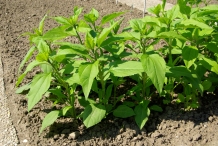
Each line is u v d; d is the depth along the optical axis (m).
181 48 1.30
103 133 1.29
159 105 1.40
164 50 1.46
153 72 1.13
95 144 1.25
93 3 2.62
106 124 1.32
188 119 1.32
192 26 1.25
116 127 1.31
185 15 1.37
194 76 1.27
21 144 1.27
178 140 1.25
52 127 1.32
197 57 1.27
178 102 1.36
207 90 1.41
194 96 1.34
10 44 1.95
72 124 1.33
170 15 1.28
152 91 1.47
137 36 1.25
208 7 1.38
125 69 1.18
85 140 1.26
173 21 1.41
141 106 1.31
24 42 1.98
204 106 1.39
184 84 1.37
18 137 1.30
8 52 1.87
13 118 1.40
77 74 1.23
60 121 1.35
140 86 1.35
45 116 1.36
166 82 1.36
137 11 2.39
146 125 1.32
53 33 1.25
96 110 1.24
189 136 1.25
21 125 1.36
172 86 1.36
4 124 1.36
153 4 2.52
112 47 1.30
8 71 1.70
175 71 1.26
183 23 1.23
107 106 1.34
